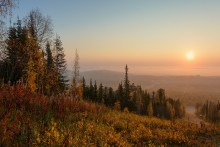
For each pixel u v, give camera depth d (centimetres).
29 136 960
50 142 962
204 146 1727
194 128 2353
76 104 1844
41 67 4412
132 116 2595
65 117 1428
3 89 1402
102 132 1378
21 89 1476
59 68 5769
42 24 4372
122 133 1609
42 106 1421
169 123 2516
